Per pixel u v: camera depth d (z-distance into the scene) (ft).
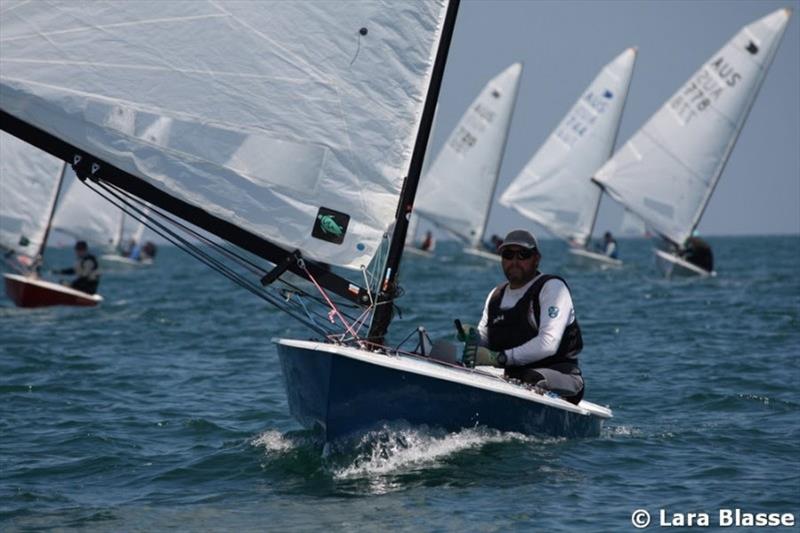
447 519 69.56
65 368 142.31
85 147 76.69
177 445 94.63
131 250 499.92
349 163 80.59
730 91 362.12
